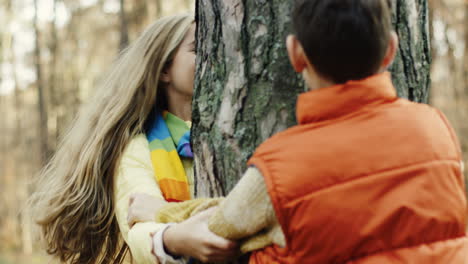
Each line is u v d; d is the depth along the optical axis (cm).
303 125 112
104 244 205
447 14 1016
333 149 105
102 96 210
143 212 156
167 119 208
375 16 106
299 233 104
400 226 102
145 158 190
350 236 101
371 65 108
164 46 206
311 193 103
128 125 198
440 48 1032
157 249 135
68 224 200
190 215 138
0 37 2305
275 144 110
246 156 136
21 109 2442
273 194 105
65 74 1803
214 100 145
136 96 203
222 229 117
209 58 147
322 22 106
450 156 109
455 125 974
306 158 105
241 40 138
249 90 137
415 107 112
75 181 201
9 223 2292
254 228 113
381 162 104
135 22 1270
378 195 102
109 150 195
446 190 106
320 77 112
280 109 132
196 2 156
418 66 142
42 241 217
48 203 207
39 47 1794
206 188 147
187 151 196
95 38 1809
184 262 134
